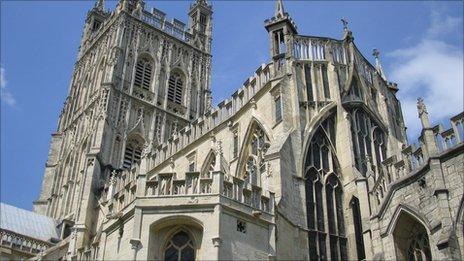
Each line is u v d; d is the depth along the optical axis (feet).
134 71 344.90
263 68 196.03
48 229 282.36
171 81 365.20
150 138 323.16
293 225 149.28
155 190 134.82
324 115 178.81
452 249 113.80
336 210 164.96
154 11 387.96
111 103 320.50
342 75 192.13
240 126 195.52
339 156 175.01
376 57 225.35
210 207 127.54
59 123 376.07
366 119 188.96
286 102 178.19
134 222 127.65
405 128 212.64
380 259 129.08
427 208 124.47
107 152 299.17
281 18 200.64
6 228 264.31
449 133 128.67
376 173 177.06
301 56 193.57
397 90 221.25
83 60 401.49
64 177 331.57
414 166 134.92
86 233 249.14
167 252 126.72
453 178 122.42
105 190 261.44
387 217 133.69
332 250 156.87
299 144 168.76
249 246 127.24
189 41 396.98
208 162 204.74
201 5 422.41
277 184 151.94
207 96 376.07
